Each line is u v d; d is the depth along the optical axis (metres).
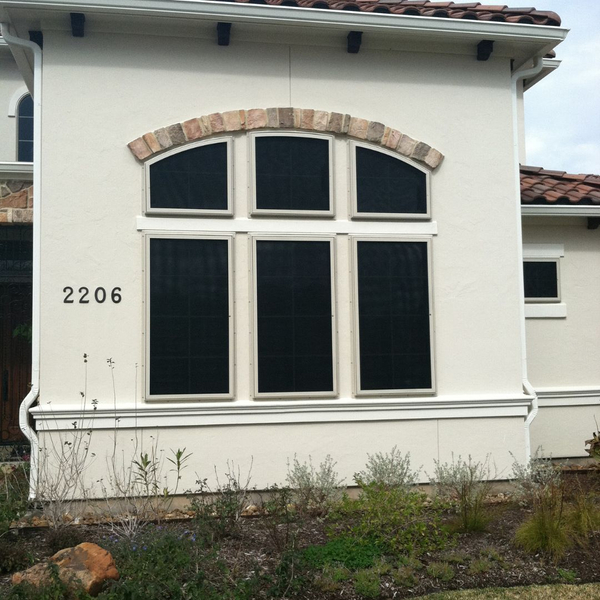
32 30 7.46
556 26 8.10
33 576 5.19
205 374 7.52
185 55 7.74
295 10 7.46
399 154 8.13
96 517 7.06
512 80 8.54
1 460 9.77
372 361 7.89
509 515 7.23
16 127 11.96
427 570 5.88
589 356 10.09
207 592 5.17
